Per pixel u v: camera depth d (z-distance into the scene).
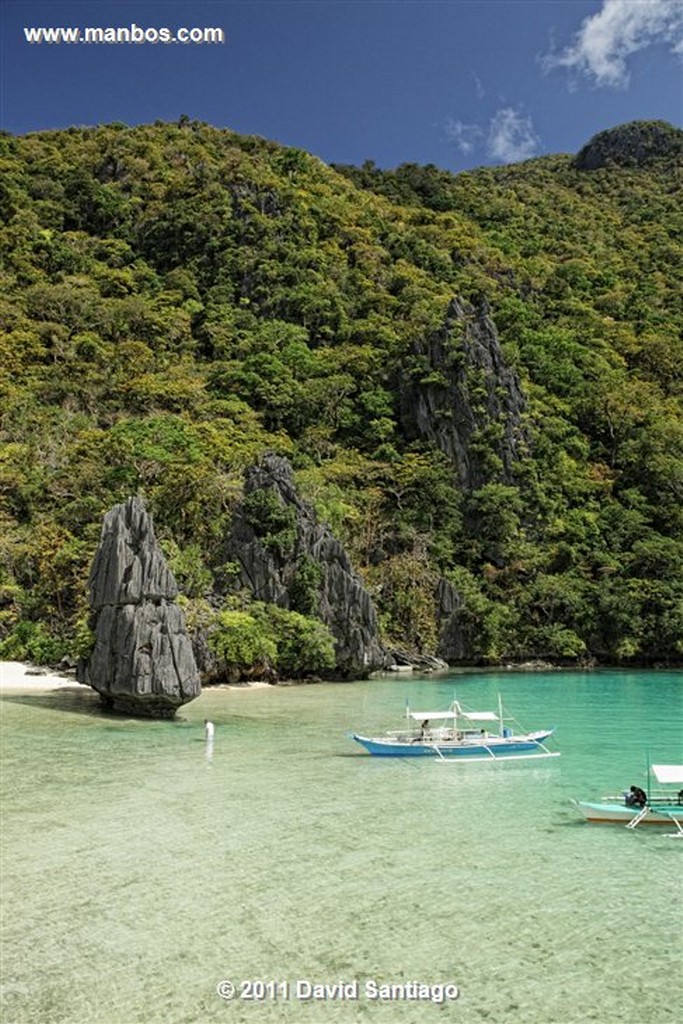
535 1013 12.17
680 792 23.16
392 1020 11.89
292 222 138.88
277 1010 12.14
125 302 116.75
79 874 17.52
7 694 45.53
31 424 86.44
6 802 23.33
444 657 74.12
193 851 19.19
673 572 77.75
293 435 99.69
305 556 63.31
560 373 108.44
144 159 160.00
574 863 18.88
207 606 56.50
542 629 74.81
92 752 30.75
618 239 173.62
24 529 67.38
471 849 19.77
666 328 130.75
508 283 136.12
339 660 60.97
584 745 33.97
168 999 12.39
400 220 159.00
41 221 139.12
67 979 12.98
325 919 15.35
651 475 93.00
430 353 98.88
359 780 26.95
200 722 38.62
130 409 95.19
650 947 14.39
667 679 62.97
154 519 65.81
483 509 83.81
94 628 42.34
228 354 112.19
